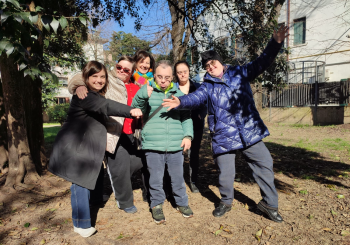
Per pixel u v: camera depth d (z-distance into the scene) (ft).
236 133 9.20
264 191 9.37
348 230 8.64
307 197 11.89
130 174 10.84
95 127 8.36
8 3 8.27
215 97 9.40
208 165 19.10
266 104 50.06
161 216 9.59
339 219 9.48
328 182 14.02
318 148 23.81
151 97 9.70
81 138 8.14
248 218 9.86
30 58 9.37
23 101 14.57
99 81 8.35
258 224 9.34
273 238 8.34
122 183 10.16
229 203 10.05
